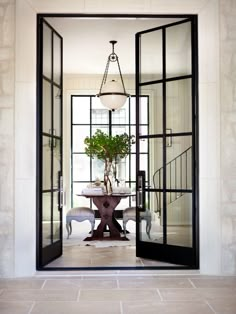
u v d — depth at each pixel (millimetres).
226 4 4629
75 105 9750
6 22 4555
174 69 4984
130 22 6102
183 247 4793
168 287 4133
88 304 3598
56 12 4629
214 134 4613
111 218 7039
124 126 9828
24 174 4535
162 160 5074
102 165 9781
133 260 5195
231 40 4625
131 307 3514
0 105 4539
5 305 3578
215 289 4055
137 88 5348
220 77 4621
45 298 3777
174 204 4938
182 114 4895
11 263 4523
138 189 5297
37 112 4672
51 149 5105
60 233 5500
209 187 4609
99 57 8070
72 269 4684
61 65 5598
